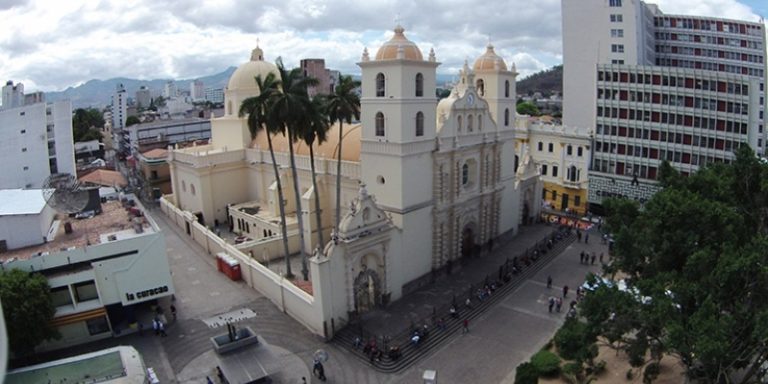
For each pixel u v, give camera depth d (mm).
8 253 46625
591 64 97062
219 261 61531
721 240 35625
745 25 116000
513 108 67875
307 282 54000
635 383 37781
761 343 27938
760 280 29125
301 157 67812
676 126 78250
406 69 48812
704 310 28078
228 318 41750
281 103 49188
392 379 40094
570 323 36500
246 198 80875
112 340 46750
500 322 48812
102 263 45781
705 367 29828
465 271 59562
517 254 64625
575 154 87500
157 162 98500
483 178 62344
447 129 55250
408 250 53000
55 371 37781
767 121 105312
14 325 39062
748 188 44062
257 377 37656
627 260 38250
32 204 50250
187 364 42375
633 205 42000
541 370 39312
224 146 81188
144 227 52406
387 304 51094
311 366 41812
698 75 75250
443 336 45938
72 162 94062
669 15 117500
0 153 82125
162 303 53219
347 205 62812
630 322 30328
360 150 56344
